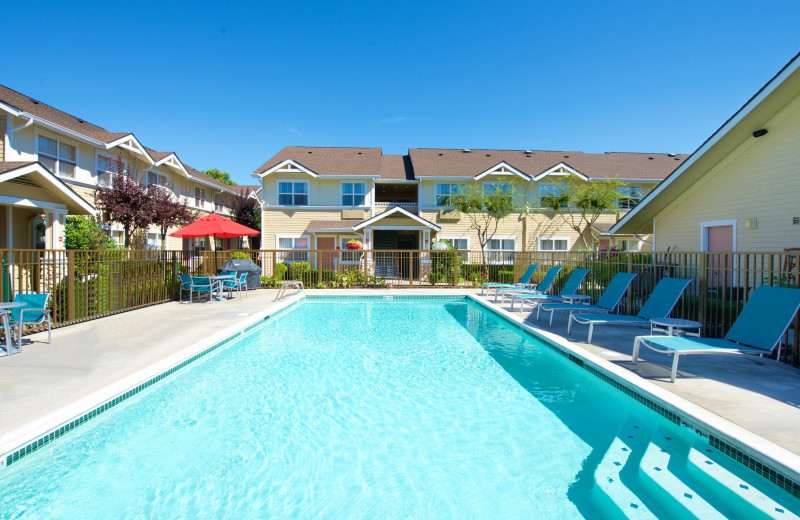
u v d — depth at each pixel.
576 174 23.03
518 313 10.65
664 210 13.00
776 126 9.21
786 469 2.93
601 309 8.19
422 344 8.21
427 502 3.11
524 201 24.11
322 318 11.41
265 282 17.50
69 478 3.43
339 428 4.37
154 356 6.12
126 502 3.12
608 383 5.44
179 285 13.83
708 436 3.67
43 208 11.66
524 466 3.60
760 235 9.61
